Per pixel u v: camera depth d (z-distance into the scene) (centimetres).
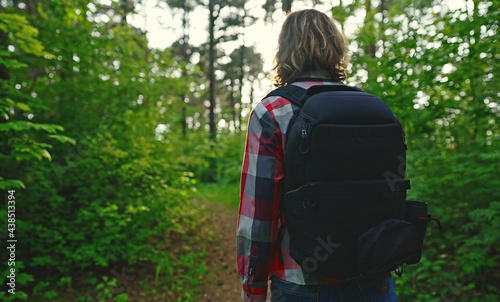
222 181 1009
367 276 77
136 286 329
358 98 81
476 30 254
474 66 266
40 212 339
